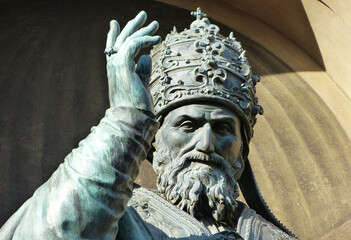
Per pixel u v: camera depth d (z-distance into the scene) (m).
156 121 6.25
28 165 10.46
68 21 11.84
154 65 7.88
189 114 7.46
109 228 6.03
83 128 11.02
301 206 10.98
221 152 7.45
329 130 11.53
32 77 11.20
